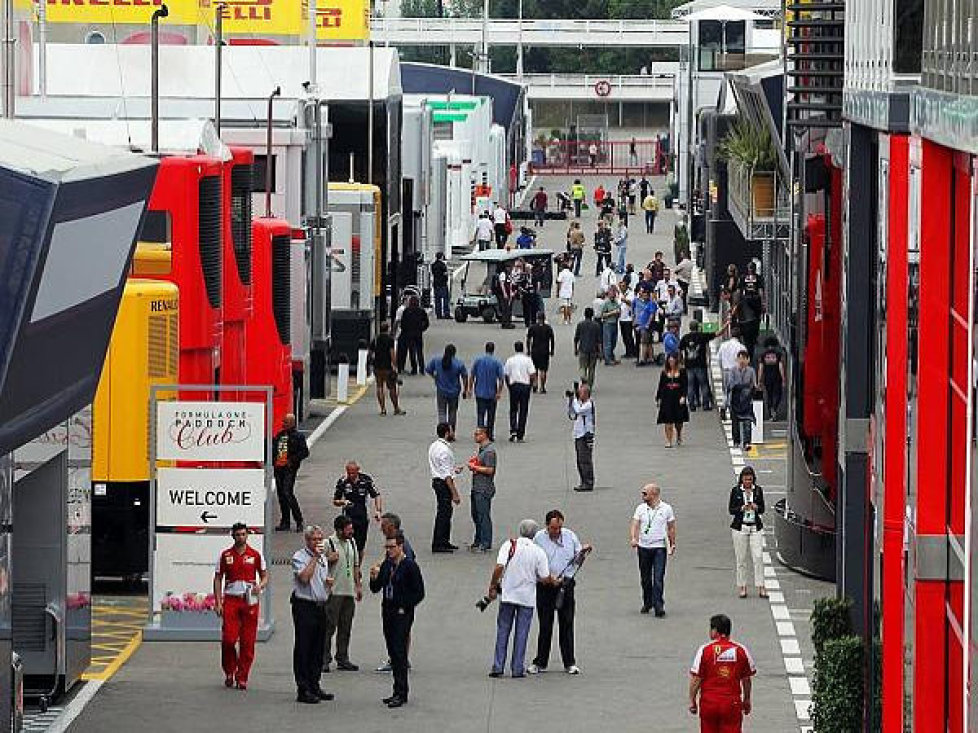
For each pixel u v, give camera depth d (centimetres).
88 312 3641
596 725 5003
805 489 6588
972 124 3139
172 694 5222
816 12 6088
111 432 6216
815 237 6300
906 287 3844
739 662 4578
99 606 6109
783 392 9625
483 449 6969
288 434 7175
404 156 13475
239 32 15612
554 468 8544
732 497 6356
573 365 11750
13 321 3262
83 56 11856
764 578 6519
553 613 5484
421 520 7450
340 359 10238
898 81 3838
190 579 5719
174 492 5691
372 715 5075
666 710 5138
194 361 6562
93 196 3434
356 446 8956
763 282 11525
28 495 5006
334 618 5472
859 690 4347
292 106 9612
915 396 3659
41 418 3572
